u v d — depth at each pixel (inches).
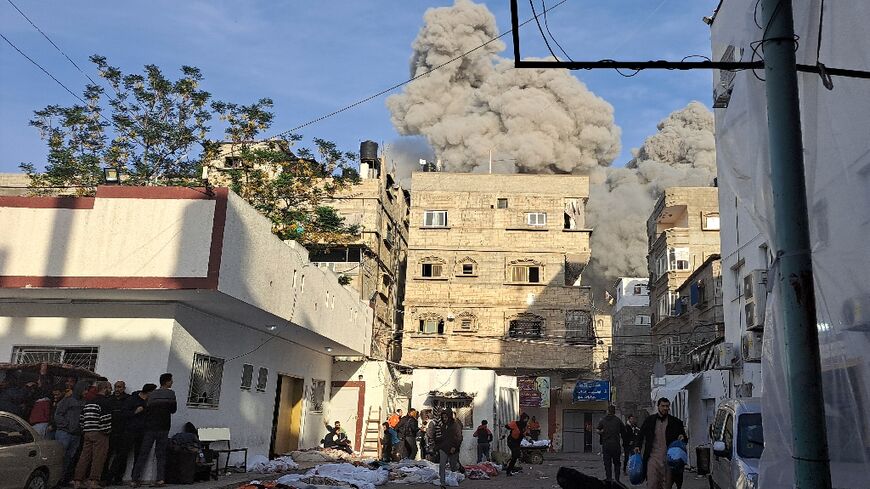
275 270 595.8
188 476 488.1
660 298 1614.2
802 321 147.9
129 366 506.0
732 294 741.9
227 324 622.2
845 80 185.9
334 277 800.3
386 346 1477.6
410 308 1455.5
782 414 170.6
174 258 475.2
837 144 184.2
